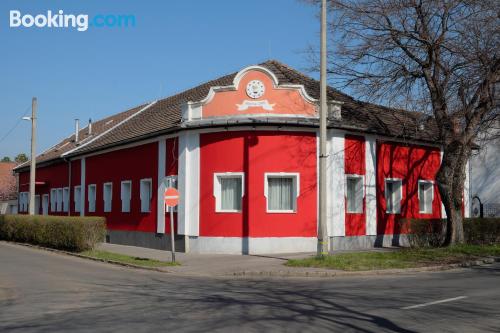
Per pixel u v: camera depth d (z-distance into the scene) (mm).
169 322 8570
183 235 22203
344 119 22672
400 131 24625
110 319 8914
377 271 15656
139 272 16578
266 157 21125
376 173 23703
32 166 32219
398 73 21156
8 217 31984
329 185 21625
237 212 21156
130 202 27219
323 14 17047
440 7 19375
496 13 18938
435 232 22172
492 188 36250
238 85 21250
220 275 15742
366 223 23000
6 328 8320
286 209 21453
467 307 9633
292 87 21234
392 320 8531
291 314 9125
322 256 17109
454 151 21125
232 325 8281
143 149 26125
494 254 19812
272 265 16984
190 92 31125
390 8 20062
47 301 10930
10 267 17750
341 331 7824
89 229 22250
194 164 22156
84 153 32375
